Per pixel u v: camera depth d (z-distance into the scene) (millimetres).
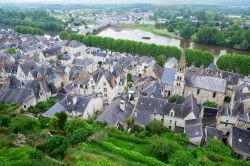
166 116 113562
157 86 137625
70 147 87500
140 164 81312
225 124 106000
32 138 88125
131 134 104188
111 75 139250
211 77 144875
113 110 110375
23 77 154000
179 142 98250
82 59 196875
